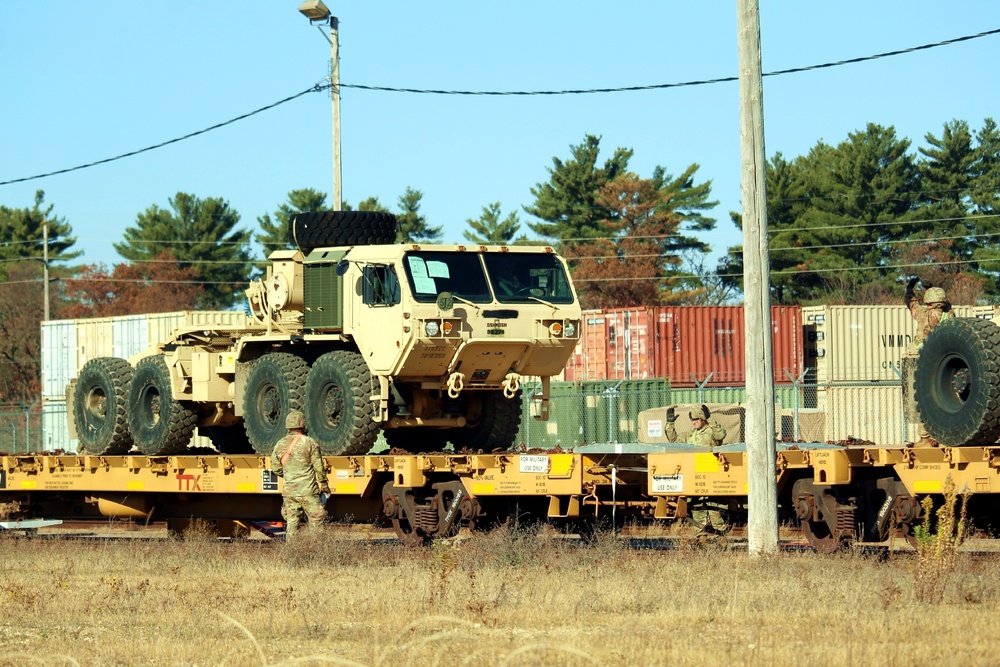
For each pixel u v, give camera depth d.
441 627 38.84
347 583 48.41
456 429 68.69
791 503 57.25
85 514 77.69
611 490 58.03
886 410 117.88
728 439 99.62
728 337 132.25
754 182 54.72
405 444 70.75
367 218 66.00
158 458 69.12
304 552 56.50
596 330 135.75
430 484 61.56
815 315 133.25
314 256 65.38
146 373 73.00
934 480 51.19
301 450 60.03
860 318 132.62
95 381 77.06
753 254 54.50
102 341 141.00
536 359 62.94
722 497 58.12
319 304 64.69
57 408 144.25
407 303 59.88
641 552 55.16
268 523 75.75
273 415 65.62
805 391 130.88
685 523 58.12
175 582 50.47
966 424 49.88
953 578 43.00
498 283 62.38
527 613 40.59
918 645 33.84
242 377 68.00
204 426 75.00
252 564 55.84
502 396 67.06
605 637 36.53
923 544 44.47
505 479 58.91
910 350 56.94
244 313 71.50
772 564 48.59
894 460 52.47
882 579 44.97
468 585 45.75
